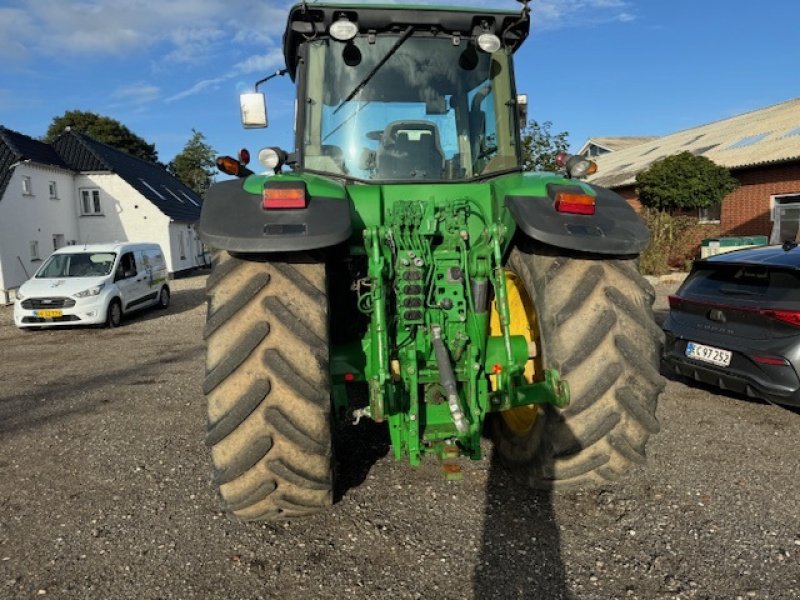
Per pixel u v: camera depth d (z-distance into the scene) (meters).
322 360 2.57
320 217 2.56
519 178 3.20
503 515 3.10
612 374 2.72
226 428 2.52
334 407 3.00
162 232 26.59
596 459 2.82
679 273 14.79
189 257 29.61
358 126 3.41
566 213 2.74
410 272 2.76
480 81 3.51
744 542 2.83
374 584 2.57
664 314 9.48
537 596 2.46
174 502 3.46
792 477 3.56
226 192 2.78
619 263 2.86
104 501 3.51
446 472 2.80
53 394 6.35
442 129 3.47
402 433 2.84
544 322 2.82
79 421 5.20
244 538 2.97
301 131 3.41
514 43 3.62
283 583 2.60
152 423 5.05
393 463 3.76
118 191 26.33
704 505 3.20
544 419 2.93
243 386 2.54
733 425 4.54
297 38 3.50
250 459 2.56
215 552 2.88
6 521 3.29
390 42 3.42
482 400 2.87
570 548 2.79
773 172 17.44
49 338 10.70
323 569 2.69
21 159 21.39
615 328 2.74
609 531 2.94
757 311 4.74
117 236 26.50
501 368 2.91
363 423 4.50
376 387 2.62
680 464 3.76
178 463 4.08
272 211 2.60
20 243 21.44
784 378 4.52
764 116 24.72
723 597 2.43
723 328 5.03
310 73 3.38
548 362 2.81
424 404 2.86
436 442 2.82
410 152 3.44
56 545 3.01
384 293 2.77
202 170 52.09
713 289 5.26
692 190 16.66
